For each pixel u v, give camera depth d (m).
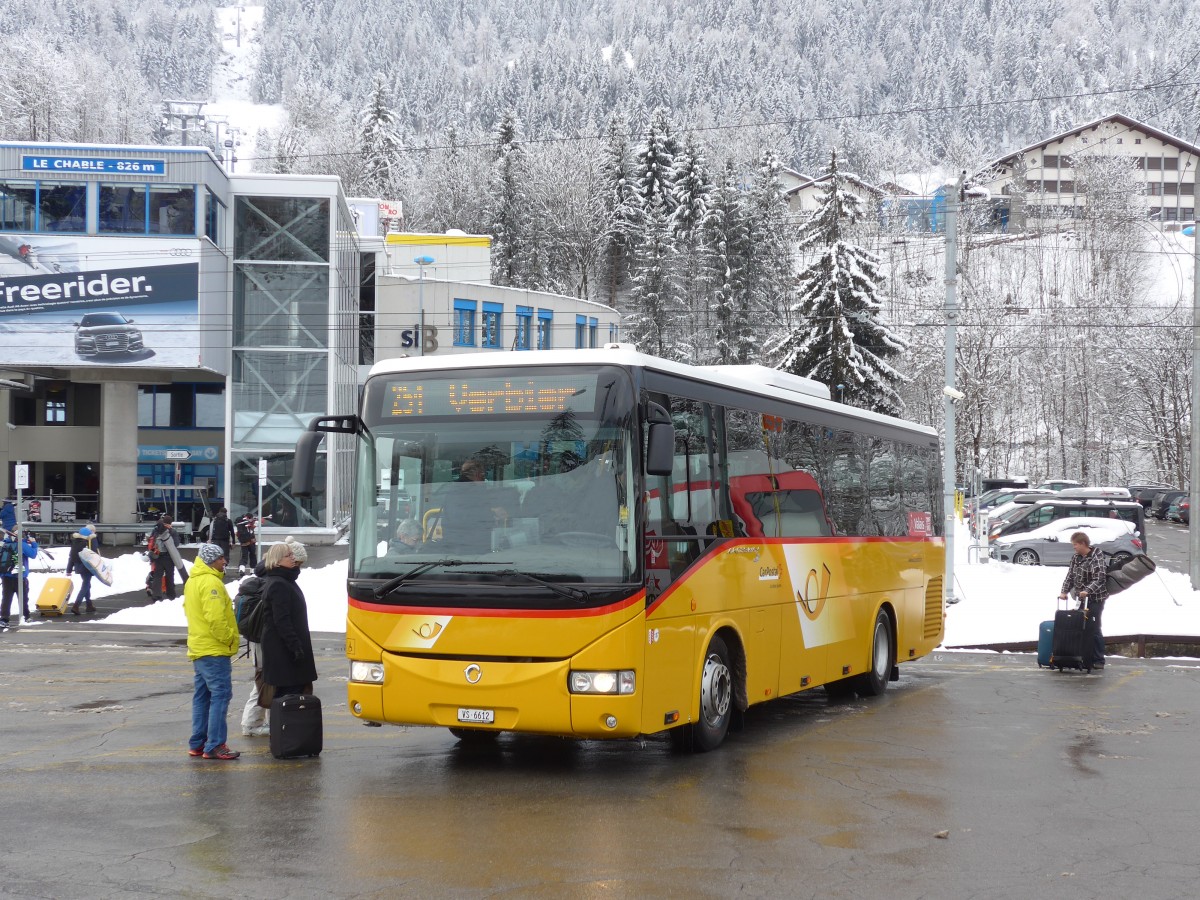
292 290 47.69
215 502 58.88
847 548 15.04
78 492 60.56
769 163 90.19
